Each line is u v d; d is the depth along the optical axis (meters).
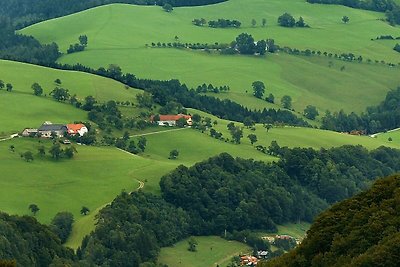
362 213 166.75
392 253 147.88
